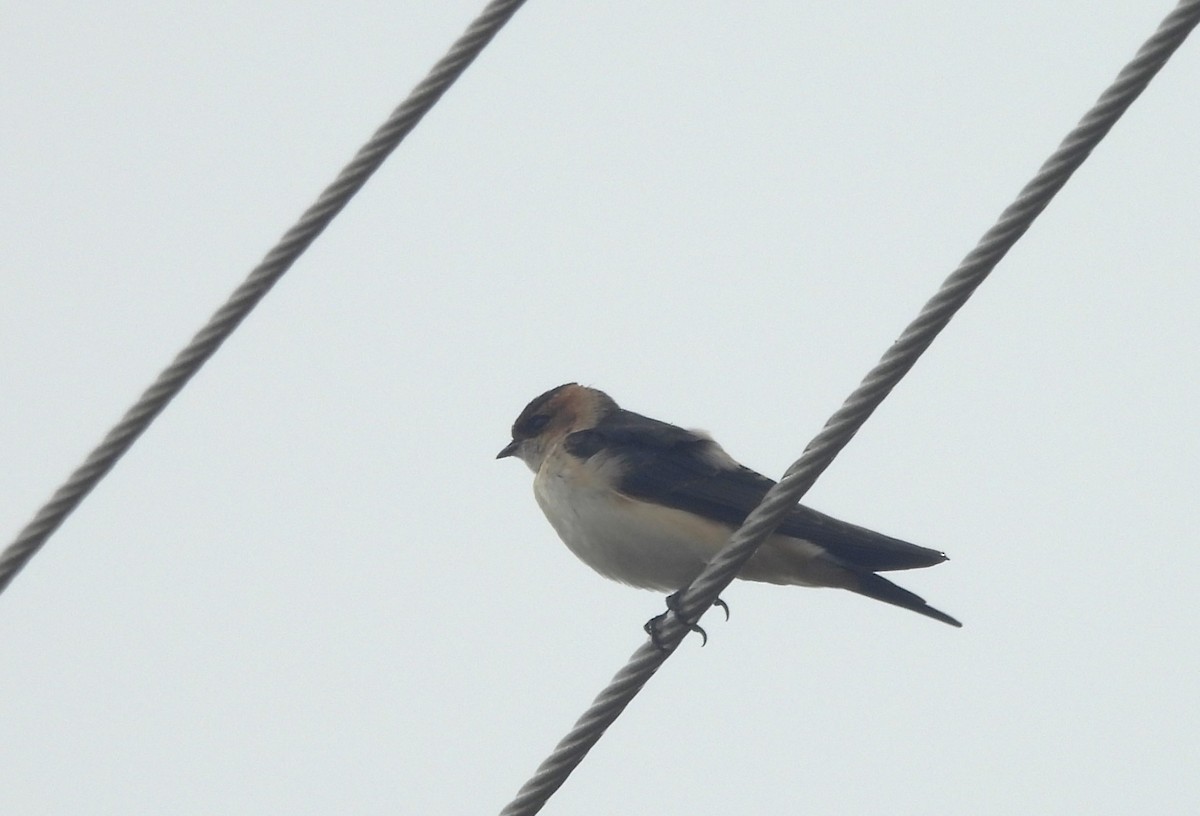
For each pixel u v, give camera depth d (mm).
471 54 11375
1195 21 9258
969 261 9945
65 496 11273
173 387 11383
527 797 10953
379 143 11414
